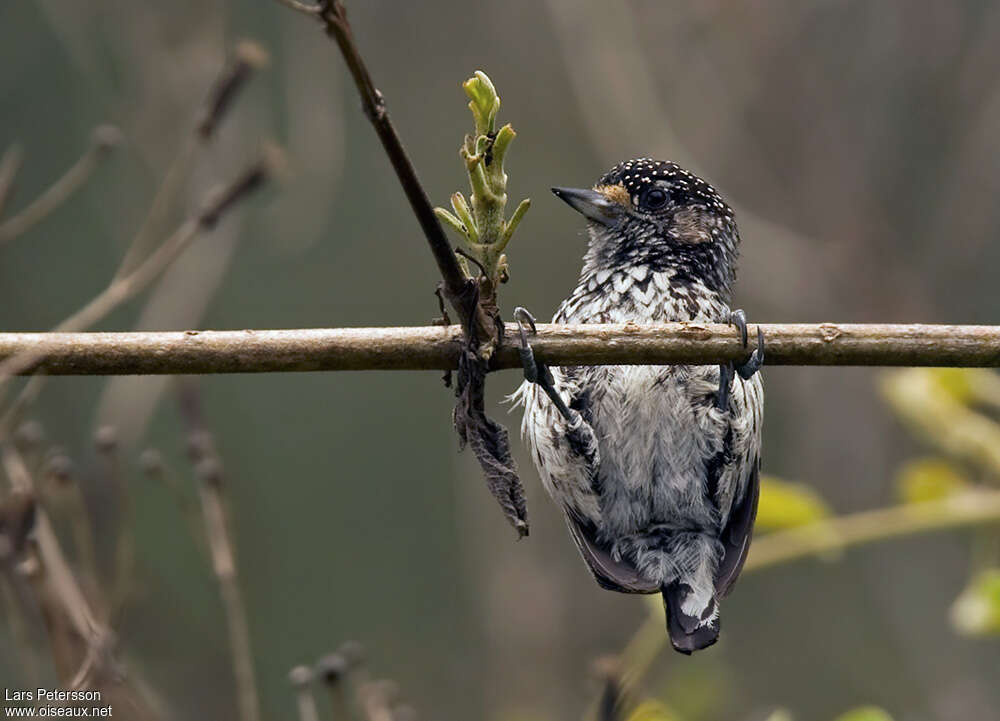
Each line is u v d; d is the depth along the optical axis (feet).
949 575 43.55
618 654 39.45
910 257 41.91
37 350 18.97
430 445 49.85
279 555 47.60
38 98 46.62
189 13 37.35
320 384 49.75
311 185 39.63
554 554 41.52
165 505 41.68
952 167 42.24
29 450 23.67
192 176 35.70
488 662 42.24
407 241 49.73
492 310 19.02
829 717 44.09
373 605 47.42
